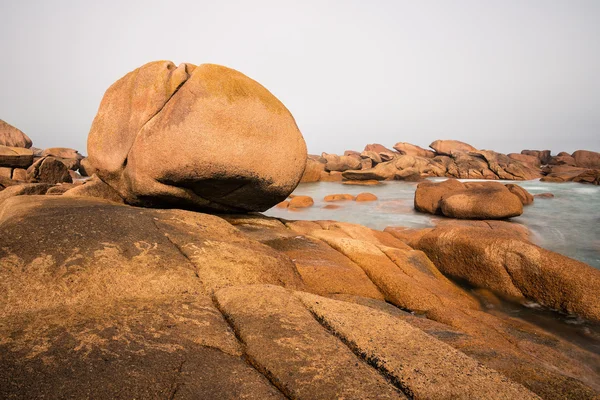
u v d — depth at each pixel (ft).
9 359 7.45
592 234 38.81
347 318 11.12
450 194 51.19
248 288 12.69
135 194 26.18
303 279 18.92
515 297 21.18
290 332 9.80
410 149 173.47
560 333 17.54
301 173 28.25
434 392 7.88
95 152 26.27
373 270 21.43
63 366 7.41
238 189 26.81
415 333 10.48
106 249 13.03
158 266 13.03
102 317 9.66
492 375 8.71
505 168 130.72
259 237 24.36
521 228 40.22
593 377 13.21
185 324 9.85
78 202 20.93
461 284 23.73
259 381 7.80
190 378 7.63
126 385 7.13
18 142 129.39
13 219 14.60
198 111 23.80
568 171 128.57
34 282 10.74
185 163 23.98
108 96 26.37
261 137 25.34
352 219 49.90
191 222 18.35
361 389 7.63
